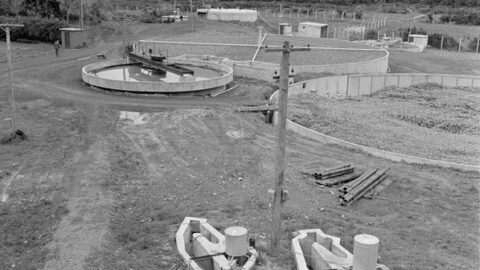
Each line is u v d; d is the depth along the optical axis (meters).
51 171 17.12
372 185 17.67
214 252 11.47
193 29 64.06
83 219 13.72
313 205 15.75
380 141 25.00
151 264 11.56
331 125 27.19
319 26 66.81
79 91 28.98
